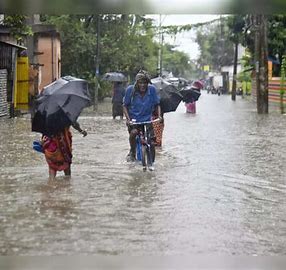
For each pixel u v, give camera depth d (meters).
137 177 11.24
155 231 7.48
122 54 44.94
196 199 9.38
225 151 15.29
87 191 9.85
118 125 23.11
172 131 20.81
